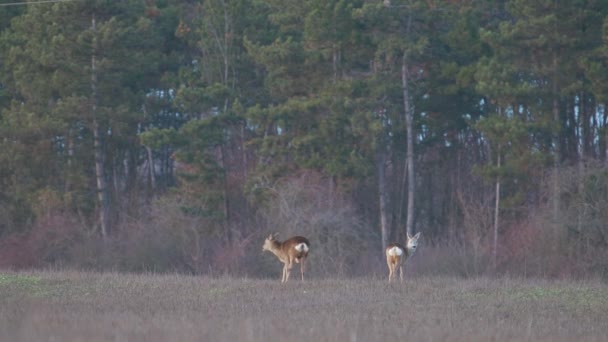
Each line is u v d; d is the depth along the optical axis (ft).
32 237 583.99
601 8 549.54
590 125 641.40
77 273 378.94
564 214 501.97
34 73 613.11
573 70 549.54
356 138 602.85
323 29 589.73
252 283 330.13
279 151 603.26
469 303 276.00
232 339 190.39
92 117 608.60
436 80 618.85
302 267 339.16
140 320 220.84
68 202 612.70
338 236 536.42
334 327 207.10
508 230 551.59
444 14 602.44
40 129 602.03
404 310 255.50
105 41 593.01
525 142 545.44
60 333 197.26
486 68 539.70
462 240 578.25
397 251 335.88
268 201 575.38
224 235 604.49
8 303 252.83
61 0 607.37
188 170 629.92
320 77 626.64
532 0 540.11
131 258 554.46
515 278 410.93
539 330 215.92
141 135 591.78
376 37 588.91
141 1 651.66
